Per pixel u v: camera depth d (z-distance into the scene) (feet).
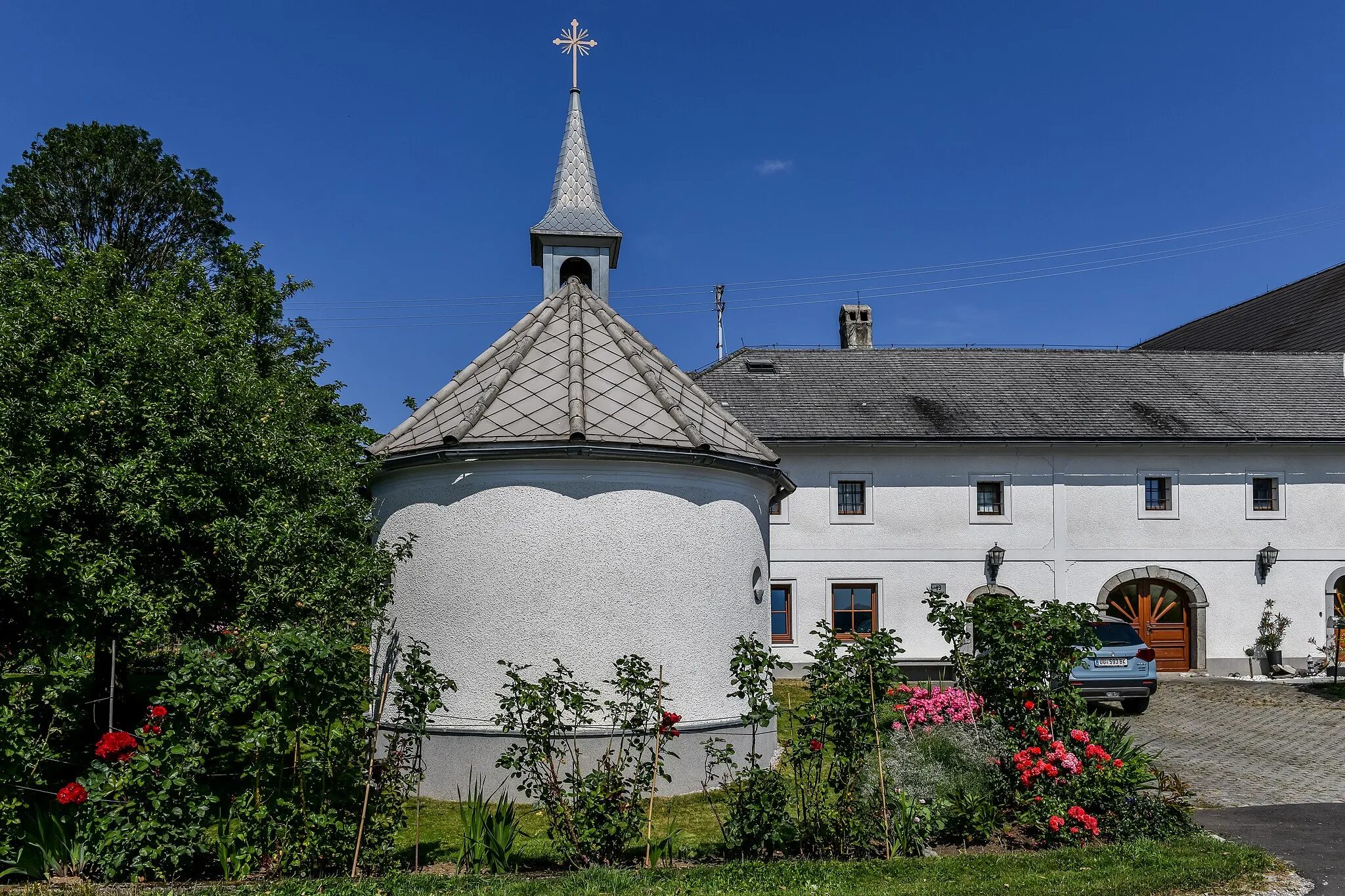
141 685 40.37
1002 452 80.02
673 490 36.45
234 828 23.50
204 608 31.78
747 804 25.86
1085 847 26.30
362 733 25.09
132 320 30.27
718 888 22.76
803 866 24.40
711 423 40.19
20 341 28.43
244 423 31.19
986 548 79.25
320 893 21.89
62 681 24.90
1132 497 80.02
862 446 79.41
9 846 22.43
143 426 28.63
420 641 36.01
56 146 118.52
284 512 31.60
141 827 22.62
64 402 27.55
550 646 34.53
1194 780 39.17
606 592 34.91
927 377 88.69
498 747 34.24
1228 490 80.28
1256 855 25.75
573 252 48.16
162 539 29.48
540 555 34.88
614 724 27.35
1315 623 79.20
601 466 35.40
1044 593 79.10
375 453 38.04
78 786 22.54
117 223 119.65
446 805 33.65
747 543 39.14
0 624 28.40
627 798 28.55
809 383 87.04
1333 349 94.84
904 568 78.79
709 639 36.65
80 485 27.27
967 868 24.31
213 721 23.27
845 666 26.99
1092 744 28.86
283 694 23.15
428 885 22.76
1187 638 79.87
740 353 92.68
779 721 43.60
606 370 39.47
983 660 30.53
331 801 23.84
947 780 27.76
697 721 35.78
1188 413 82.94
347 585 32.99
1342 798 35.47
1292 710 60.13
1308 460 80.64
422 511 36.68
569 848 25.09
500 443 34.86
